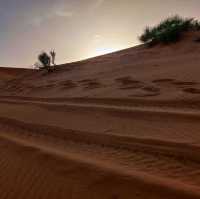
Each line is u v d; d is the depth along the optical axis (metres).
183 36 18.91
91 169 3.59
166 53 16.06
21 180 3.46
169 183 3.10
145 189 3.01
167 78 9.74
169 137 4.71
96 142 4.94
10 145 4.92
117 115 6.54
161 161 3.89
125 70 13.77
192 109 6.16
